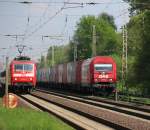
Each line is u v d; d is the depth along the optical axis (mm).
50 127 23234
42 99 56094
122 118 33219
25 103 48250
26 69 68500
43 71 112125
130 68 84062
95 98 57875
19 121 24578
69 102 51188
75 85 75688
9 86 69625
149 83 80938
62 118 31594
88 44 140750
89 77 65625
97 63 65125
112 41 140000
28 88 69875
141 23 98875
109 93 66750
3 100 31766
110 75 65188
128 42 110062
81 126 26938
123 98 56031
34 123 24125
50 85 103688
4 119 25156
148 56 82562
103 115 35625
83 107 44000
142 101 52188
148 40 83312
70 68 78750
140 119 32531
